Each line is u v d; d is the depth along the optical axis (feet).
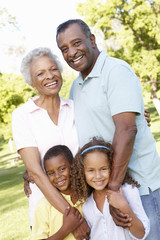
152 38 75.56
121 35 69.36
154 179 8.32
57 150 8.32
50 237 7.70
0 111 58.80
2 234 18.89
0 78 57.47
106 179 7.80
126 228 7.41
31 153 8.37
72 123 8.98
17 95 58.29
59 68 8.82
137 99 7.65
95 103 8.27
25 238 17.57
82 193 8.18
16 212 24.14
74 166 8.22
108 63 8.21
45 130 8.64
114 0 63.93
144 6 64.75
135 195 7.77
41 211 8.05
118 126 7.52
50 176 8.38
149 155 8.31
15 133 8.54
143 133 8.29
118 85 7.70
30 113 8.68
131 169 8.25
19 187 37.01
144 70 69.62
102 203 8.11
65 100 9.11
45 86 8.50
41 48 8.62
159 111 75.31
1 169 64.44
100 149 7.74
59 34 8.55
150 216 8.14
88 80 8.46
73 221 7.65
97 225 8.04
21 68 8.75
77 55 8.37
